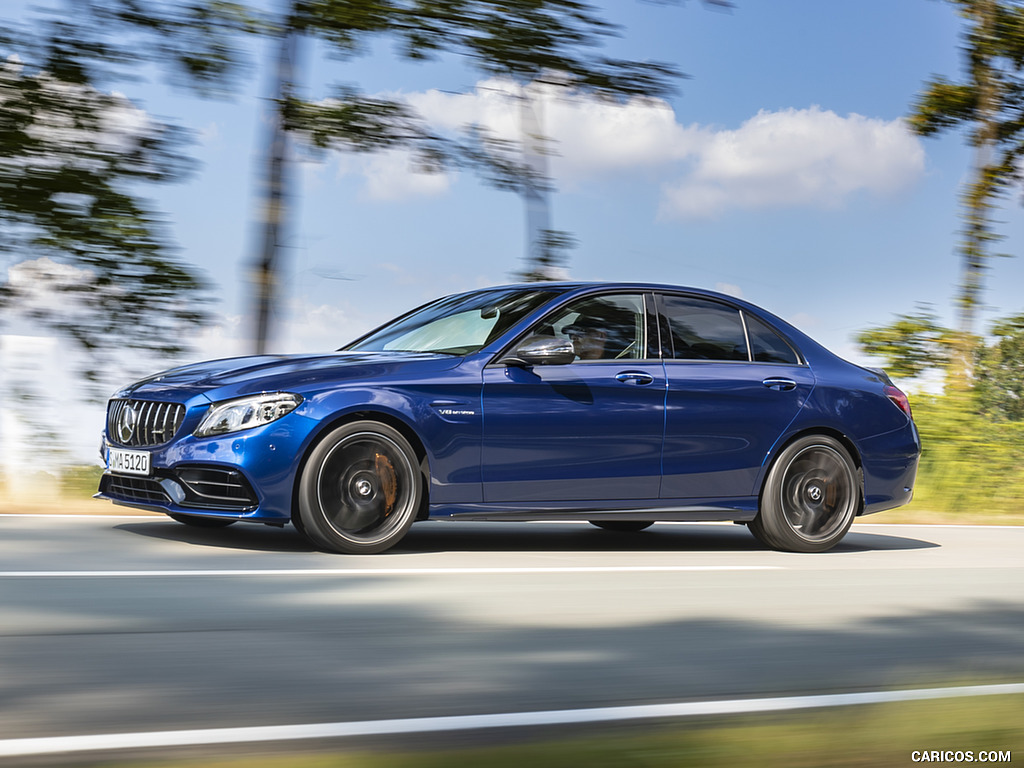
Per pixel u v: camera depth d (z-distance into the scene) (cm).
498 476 641
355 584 514
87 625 409
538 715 307
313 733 284
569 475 658
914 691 340
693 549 719
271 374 617
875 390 753
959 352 1215
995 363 1215
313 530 599
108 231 916
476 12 948
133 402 643
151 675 340
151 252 923
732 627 446
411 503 621
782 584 565
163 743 271
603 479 666
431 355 653
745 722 300
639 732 291
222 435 595
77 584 493
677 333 707
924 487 1081
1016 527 971
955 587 575
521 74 970
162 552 596
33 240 911
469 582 532
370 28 926
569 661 377
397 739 282
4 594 464
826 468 729
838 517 730
